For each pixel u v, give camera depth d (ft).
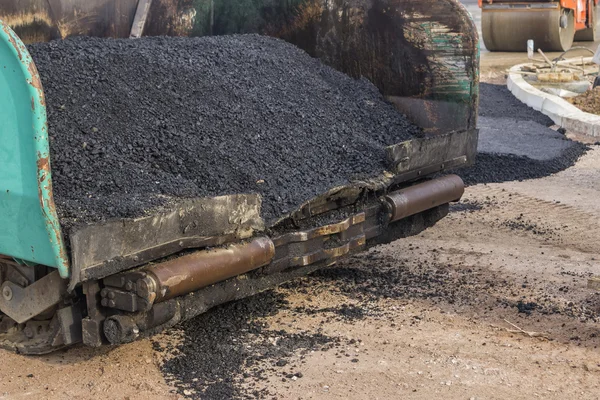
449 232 20.74
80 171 12.89
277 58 18.78
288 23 20.22
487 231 20.83
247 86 17.12
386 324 14.75
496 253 19.06
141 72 16.15
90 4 19.93
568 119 35.27
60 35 19.31
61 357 13.35
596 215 22.18
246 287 13.47
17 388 12.30
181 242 11.86
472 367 12.92
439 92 17.40
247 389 12.17
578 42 65.31
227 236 12.57
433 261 18.47
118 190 12.70
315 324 14.70
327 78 18.89
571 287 16.75
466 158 17.11
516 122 35.78
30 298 12.39
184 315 12.37
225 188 13.84
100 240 10.80
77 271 10.61
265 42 19.63
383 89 18.70
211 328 14.38
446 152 16.55
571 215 22.22
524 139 31.91
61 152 13.20
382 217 15.53
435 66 17.33
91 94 14.93
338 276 17.38
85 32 19.93
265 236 13.23
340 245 14.58
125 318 11.56
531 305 15.70
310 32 19.84
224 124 15.49
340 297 16.12
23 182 10.79
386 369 12.84
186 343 13.76
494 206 23.15
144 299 11.30
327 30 19.44
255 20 20.85
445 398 11.88
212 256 12.22
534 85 44.86
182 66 16.84
